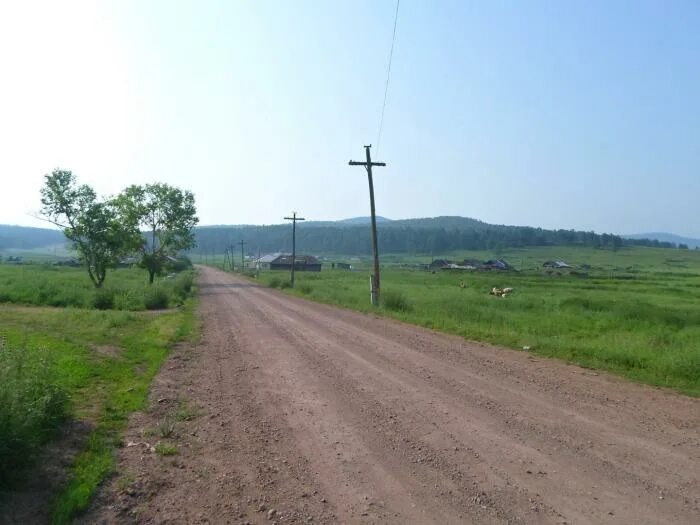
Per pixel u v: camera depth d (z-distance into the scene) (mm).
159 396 7934
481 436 6098
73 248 34562
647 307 24469
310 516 4219
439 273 86000
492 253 175125
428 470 5129
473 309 21516
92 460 5125
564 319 19750
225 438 6117
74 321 16109
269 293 39250
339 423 6652
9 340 10977
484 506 4359
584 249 185750
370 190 25844
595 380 9047
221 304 27734
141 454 5496
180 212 54594
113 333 14148
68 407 6531
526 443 5852
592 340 13945
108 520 4102
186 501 4469
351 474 5062
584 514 4199
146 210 53469
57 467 4914
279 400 7801
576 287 49875
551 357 11273
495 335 14125
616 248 184250
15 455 4574
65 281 38594
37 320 15859
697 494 4547
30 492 4445
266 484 4836
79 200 34094
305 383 8852
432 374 9445
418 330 15875
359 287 45500
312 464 5320
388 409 7242
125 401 7449
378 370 9820
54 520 4012
